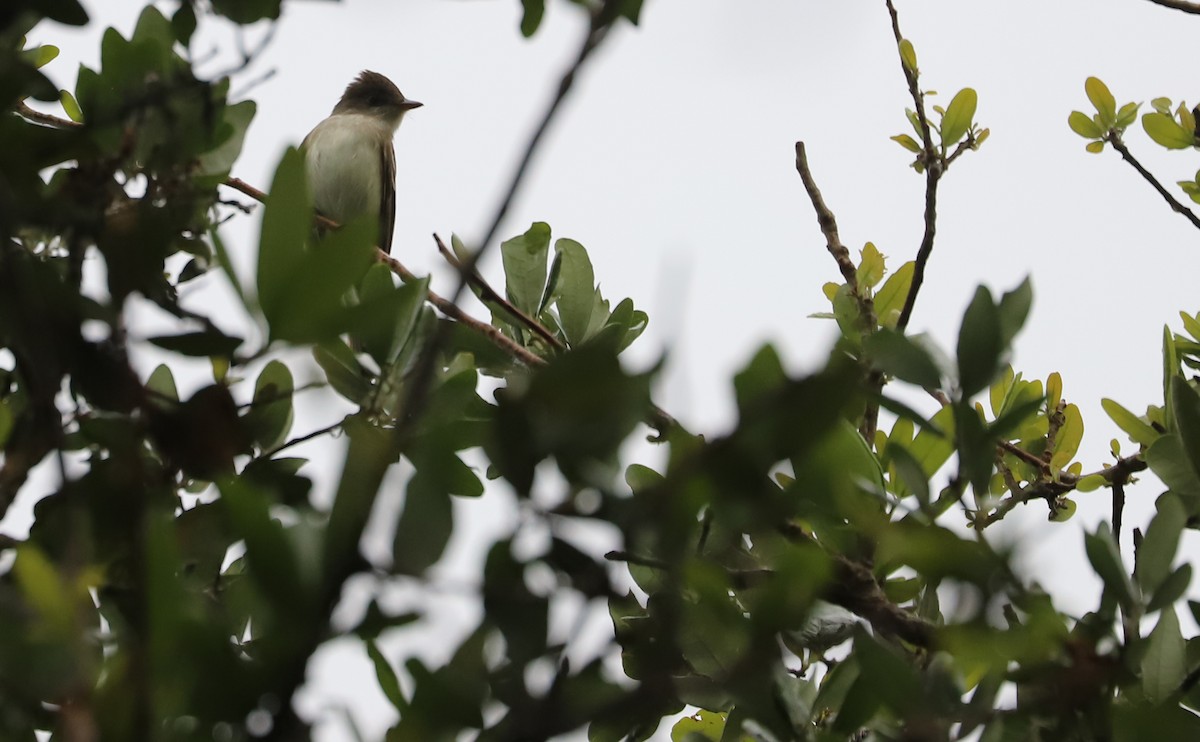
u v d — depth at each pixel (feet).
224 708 7.85
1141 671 11.52
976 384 10.75
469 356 14.93
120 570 10.80
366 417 12.57
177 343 10.49
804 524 13.26
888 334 10.99
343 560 7.93
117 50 12.92
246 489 7.95
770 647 8.19
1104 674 9.70
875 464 12.41
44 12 11.66
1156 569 11.55
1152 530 11.71
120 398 10.37
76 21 11.71
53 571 8.66
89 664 8.09
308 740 7.93
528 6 12.17
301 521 8.39
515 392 7.66
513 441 7.62
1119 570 11.35
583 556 8.07
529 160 7.84
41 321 9.96
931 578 9.89
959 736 10.27
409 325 12.72
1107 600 11.39
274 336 8.95
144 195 12.61
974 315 10.83
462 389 12.87
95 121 12.54
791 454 7.33
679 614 8.68
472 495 11.33
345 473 8.00
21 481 11.51
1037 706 10.07
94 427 11.40
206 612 8.65
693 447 7.69
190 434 10.44
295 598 7.90
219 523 11.98
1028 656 9.73
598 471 7.66
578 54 7.89
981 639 9.39
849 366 7.22
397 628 8.16
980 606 9.29
